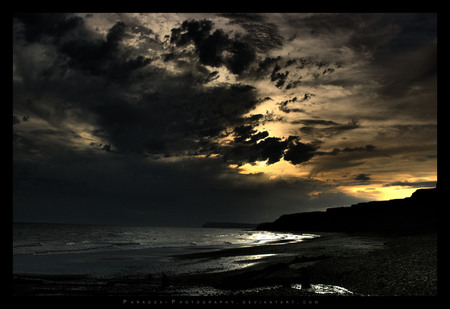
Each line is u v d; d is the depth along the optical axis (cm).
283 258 2581
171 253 3572
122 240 6825
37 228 13625
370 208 10938
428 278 1170
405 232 4706
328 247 3238
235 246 4788
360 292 1140
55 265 2498
